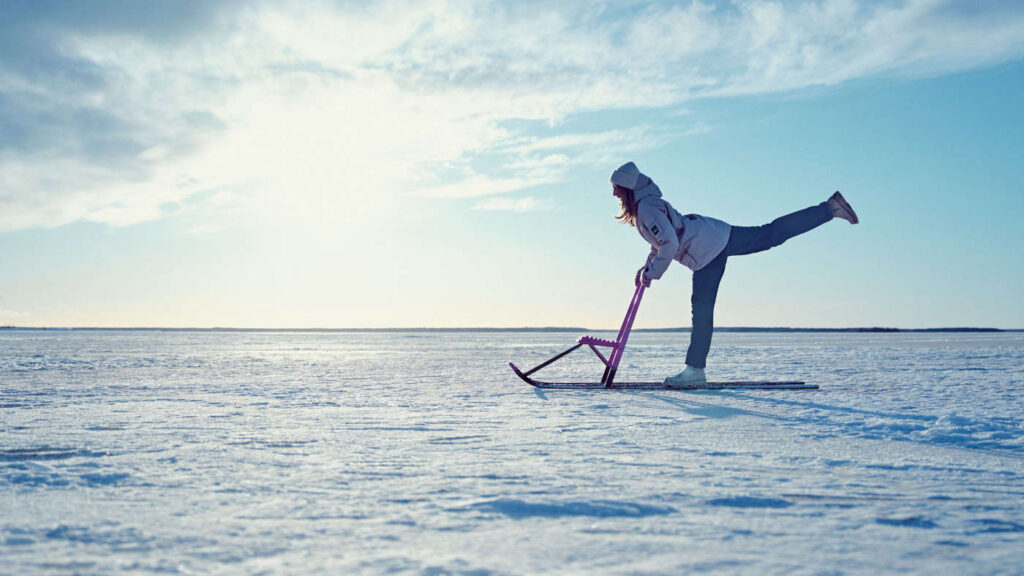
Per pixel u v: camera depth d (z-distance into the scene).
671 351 19.47
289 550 1.40
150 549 1.40
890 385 6.75
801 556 1.36
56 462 2.47
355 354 17.75
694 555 1.36
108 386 6.62
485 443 3.00
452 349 22.73
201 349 22.50
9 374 8.73
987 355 15.59
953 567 1.30
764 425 3.65
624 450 2.79
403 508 1.77
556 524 1.61
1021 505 1.85
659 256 5.88
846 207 5.89
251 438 3.13
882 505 1.84
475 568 1.27
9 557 1.34
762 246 6.06
